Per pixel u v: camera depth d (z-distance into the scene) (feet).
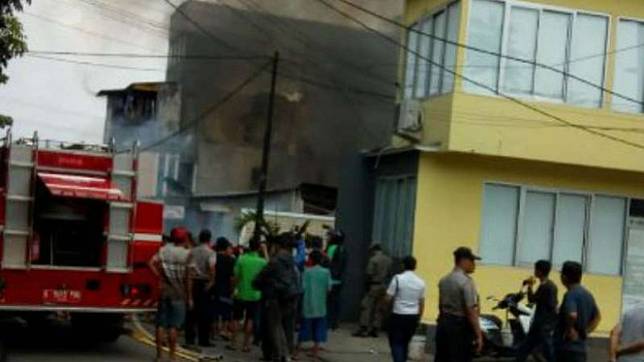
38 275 51.01
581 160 69.31
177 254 49.26
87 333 55.93
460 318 42.01
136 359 51.16
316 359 55.57
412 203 69.72
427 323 66.33
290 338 52.90
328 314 69.00
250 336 59.57
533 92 69.26
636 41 71.05
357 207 79.00
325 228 98.89
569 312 38.70
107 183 52.37
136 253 52.85
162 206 53.93
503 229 69.67
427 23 75.00
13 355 50.37
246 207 171.22
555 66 69.67
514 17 69.26
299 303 56.85
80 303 51.78
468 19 68.54
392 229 73.97
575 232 70.79
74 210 52.08
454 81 68.03
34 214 51.19
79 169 52.21
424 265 68.03
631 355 31.76
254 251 58.54
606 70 70.28
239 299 57.62
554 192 70.44
